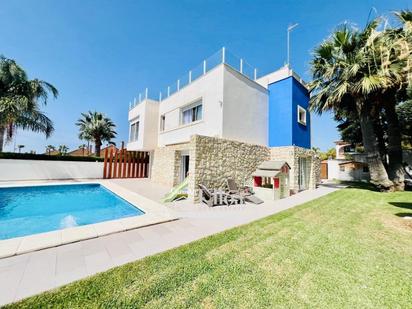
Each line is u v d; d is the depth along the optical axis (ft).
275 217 19.85
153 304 7.48
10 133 50.01
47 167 51.11
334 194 35.35
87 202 32.81
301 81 44.62
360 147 74.64
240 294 8.11
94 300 7.61
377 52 33.68
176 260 10.82
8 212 26.73
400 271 9.92
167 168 43.42
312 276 9.45
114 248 12.42
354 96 37.96
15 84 50.55
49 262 10.51
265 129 41.81
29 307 7.17
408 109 55.47
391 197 31.58
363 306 7.48
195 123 38.75
